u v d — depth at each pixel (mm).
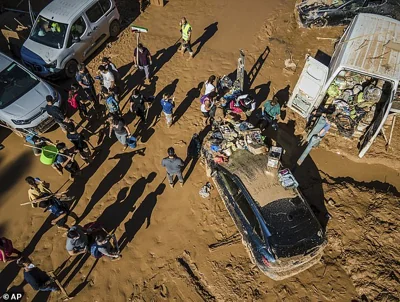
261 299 8680
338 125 11234
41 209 10641
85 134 12125
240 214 9094
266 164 9602
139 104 11305
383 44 10703
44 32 13586
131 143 11227
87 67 14133
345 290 8695
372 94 11391
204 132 11781
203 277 9141
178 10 16234
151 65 13961
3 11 17047
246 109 11406
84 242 8938
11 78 12227
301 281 8859
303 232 8484
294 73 13086
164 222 10094
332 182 10547
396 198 10008
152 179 10945
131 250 9695
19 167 11562
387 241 9258
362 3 13531
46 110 11266
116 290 9125
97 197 10719
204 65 13719
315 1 14484
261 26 14906
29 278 8344
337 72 10414
